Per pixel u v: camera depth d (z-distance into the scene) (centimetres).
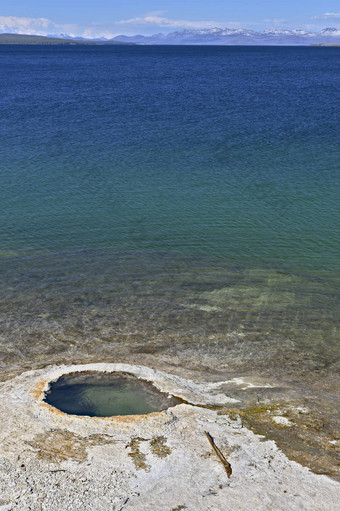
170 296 1803
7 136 4391
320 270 2041
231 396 1244
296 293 1834
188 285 1889
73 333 1559
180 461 994
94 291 1834
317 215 2666
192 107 6131
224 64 16138
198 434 1074
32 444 1031
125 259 2123
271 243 2308
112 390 1255
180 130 4684
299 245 2291
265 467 986
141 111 5791
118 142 4191
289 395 1255
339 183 3195
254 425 1118
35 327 1591
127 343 1508
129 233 2408
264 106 6312
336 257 2170
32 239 2328
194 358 1434
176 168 3469
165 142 4197
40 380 1283
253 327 1603
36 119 5231
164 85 8869
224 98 7056
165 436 1065
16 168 3438
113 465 979
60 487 923
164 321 1634
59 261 2094
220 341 1523
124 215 2636
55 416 1118
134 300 1770
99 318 1650
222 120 5225
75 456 1001
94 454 1007
